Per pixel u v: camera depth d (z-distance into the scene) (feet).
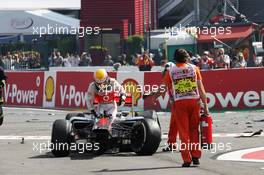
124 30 437.58
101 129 115.65
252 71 212.02
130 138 119.55
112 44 403.75
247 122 176.35
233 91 212.23
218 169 102.37
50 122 184.44
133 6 445.37
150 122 117.60
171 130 122.31
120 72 221.05
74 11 455.22
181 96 104.06
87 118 121.19
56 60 343.67
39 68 360.69
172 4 466.70
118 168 104.37
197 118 105.19
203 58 272.72
